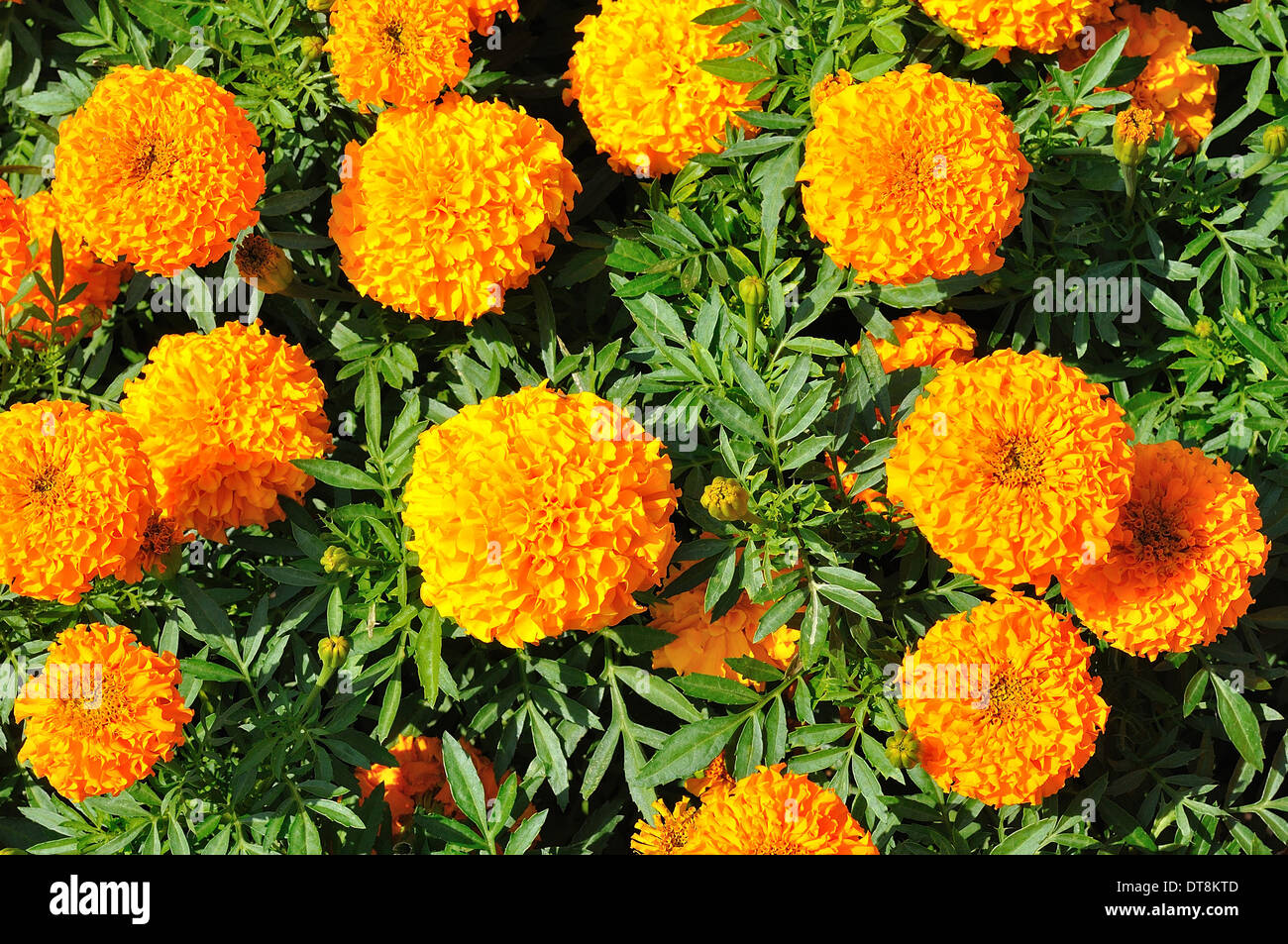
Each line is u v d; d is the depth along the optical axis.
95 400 0.94
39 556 0.86
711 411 0.86
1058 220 0.92
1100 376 0.92
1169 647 0.85
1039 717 0.84
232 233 0.90
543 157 0.90
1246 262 0.92
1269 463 0.91
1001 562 0.83
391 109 0.92
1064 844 0.86
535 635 0.83
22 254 0.93
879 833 0.86
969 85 0.88
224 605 0.90
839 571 0.85
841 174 0.86
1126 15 0.94
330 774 0.87
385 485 0.89
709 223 0.93
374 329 0.93
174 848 0.86
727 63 0.90
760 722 0.86
